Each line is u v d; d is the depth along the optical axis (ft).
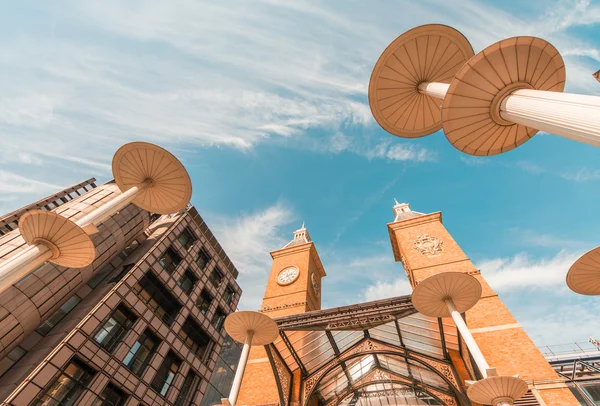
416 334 56.39
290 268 96.48
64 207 107.55
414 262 77.25
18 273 35.53
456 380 52.24
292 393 58.85
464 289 39.78
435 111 54.08
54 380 72.59
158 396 97.04
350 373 69.87
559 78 33.88
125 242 114.52
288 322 53.11
